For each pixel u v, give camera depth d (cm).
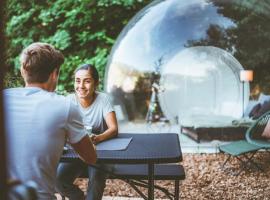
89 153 250
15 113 228
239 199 503
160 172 367
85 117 378
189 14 1109
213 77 1164
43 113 229
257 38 1094
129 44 1118
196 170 664
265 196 514
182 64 1178
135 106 1209
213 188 555
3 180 98
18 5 1153
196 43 1148
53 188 233
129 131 1097
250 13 1065
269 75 1105
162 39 1130
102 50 1130
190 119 1026
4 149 98
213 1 1088
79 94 375
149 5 1127
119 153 300
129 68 1140
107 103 380
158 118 1196
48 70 241
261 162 705
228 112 1141
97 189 350
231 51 1134
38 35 1159
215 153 806
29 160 223
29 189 127
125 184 572
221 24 1112
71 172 363
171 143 343
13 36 1145
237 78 1142
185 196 518
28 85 243
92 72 375
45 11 1141
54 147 229
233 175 624
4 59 100
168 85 1195
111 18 1170
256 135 669
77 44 1166
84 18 1141
